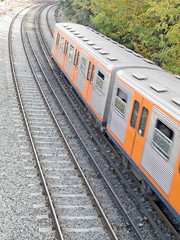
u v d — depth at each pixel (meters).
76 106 15.92
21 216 8.11
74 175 10.28
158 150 8.12
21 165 10.39
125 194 9.62
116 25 20.52
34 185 9.44
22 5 54.25
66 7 41.66
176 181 7.32
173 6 13.36
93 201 9.01
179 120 7.36
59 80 18.92
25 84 17.92
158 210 8.77
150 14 15.91
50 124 13.63
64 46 17.58
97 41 15.00
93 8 21.81
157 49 17.53
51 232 7.68
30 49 25.92
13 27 33.66
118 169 10.82
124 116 10.02
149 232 8.18
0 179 9.50
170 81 9.98
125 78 10.13
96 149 12.11
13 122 13.27
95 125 13.33
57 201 8.91
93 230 7.98
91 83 13.05
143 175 8.85
